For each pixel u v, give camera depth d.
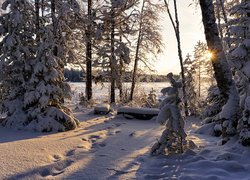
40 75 11.95
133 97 29.98
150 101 28.22
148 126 13.53
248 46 8.05
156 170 6.57
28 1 12.94
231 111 8.23
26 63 12.25
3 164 6.68
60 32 14.91
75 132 11.17
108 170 6.52
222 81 8.33
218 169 6.33
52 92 11.91
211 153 7.51
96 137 10.27
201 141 9.68
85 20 20.61
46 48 11.96
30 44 12.81
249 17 8.45
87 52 24.05
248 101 7.66
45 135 10.46
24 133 10.83
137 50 27.95
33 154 7.55
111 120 15.29
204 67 27.91
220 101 13.83
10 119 11.95
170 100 7.71
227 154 7.02
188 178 5.90
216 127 11.07
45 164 6.76
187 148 7.68
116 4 23.80
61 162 6.94
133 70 28.36
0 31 12.50
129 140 9.81
